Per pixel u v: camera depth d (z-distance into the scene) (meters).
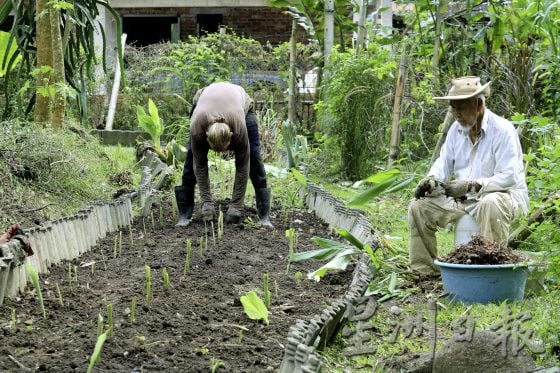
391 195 10.48
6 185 8.62
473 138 6.55
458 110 6.43
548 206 6.39
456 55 12.00
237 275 6.72
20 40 10.55
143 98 16.45
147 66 17.03
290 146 11.44
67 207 9.01
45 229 6.64
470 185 6.32
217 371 4.47
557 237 5.97
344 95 12.39
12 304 5.62
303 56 16.08
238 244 7.92
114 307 5.65
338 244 6.46
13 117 11.56
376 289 6.29
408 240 8.34
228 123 8.22
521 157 6.48
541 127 6.94
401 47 12.30
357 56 12.57
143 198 9.83
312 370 3.92
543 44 10.59
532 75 10.34
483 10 12.39
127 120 16.50
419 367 4.50
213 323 5.39
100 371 4.41
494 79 10.73
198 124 8.23
